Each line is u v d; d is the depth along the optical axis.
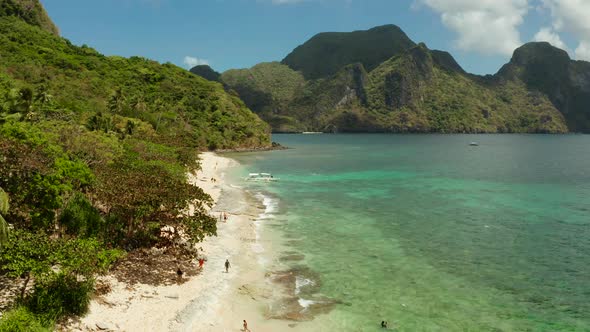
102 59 192.38
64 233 33.56
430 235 49.62
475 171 114.69
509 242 47.38
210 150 167.88
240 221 53.72
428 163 136.25
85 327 24.33
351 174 105.81
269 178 94.25
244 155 161.50
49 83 127.06
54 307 23.98
